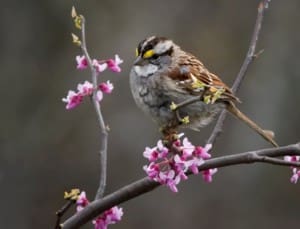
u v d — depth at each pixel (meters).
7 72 16.38
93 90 6.23
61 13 16.67
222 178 15.79
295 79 16.25
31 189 15.95
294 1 16.89
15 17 16.67
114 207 6.18
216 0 17.27
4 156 15.91
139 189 6.10
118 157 15.77
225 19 17.12
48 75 16.53
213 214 15.62
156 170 5.69
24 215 15.84
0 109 16.12
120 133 15.83
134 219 15.76
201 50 16.70
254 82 16.20
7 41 16.55
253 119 15.95
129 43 16.42
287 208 15.61
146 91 7.82
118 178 15.69
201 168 6.02
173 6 17.05
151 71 7.79
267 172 15.72
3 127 16.00
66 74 16.55
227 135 15.61
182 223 15.70
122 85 15.94
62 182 16.08
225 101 7.88
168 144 5.70
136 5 16.89
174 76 7.75
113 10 16.75
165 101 7.77
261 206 15.67
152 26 16.72
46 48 16.70
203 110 7.80
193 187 15.80
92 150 16.14
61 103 16.36
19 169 15.98
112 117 15.88
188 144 5.71
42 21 16.70
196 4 17.19
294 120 16.00
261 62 16.41
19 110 16.23
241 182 15.72
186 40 16.80
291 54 16.44
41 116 16.25
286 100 16.09
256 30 7.38
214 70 16.52
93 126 16.19
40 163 16.03
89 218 6.14
